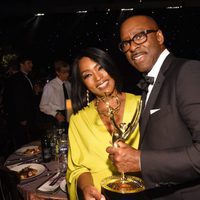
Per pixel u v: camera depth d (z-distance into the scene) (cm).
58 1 780
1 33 858
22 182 197
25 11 785
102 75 150
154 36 136
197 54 898
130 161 110
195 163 104
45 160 235
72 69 162
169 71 125
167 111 119
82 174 152
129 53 140
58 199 173
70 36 920
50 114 409
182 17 835
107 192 130
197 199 123
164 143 120
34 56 908
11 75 455
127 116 155
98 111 158
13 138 394
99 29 899
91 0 788
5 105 441
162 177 109
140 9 820
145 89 139
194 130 108
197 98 108
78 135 161
